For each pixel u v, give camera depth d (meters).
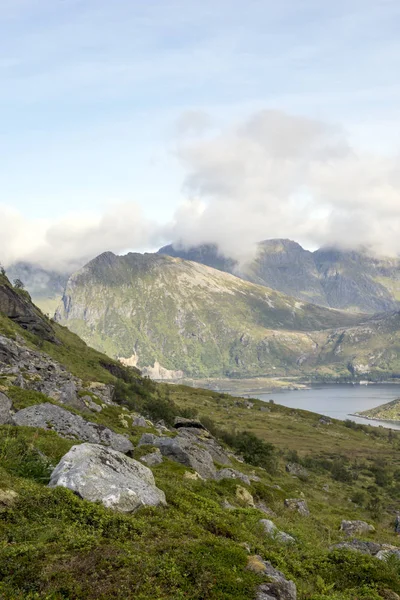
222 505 26.11
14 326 164.88
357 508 82.00
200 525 16.64
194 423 83.00
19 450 20.47
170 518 16.17
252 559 13.53
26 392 45.22
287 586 12.47
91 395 79.88
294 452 192.50
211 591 11.12
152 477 19.94
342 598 13.73
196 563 12.07
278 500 38.75
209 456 42.97
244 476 41.19
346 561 17.09
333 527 34.91
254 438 120.88
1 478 15.76
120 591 10.44
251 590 11.54
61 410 33.44
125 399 135.88
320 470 171.88
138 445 39.59
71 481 16.12
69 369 145.75
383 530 38.06
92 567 11.23
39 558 11.45
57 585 10.45
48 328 189.38
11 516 13.70
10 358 83.31
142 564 11.57
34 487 15.84
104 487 16.31
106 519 14.24
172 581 11.15
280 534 20.14
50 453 22.53
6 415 31.02
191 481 30.11
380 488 158.38
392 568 17.23
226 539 15.66
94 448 19.08
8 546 12.01
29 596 10.03
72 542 12.22
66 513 14.33
